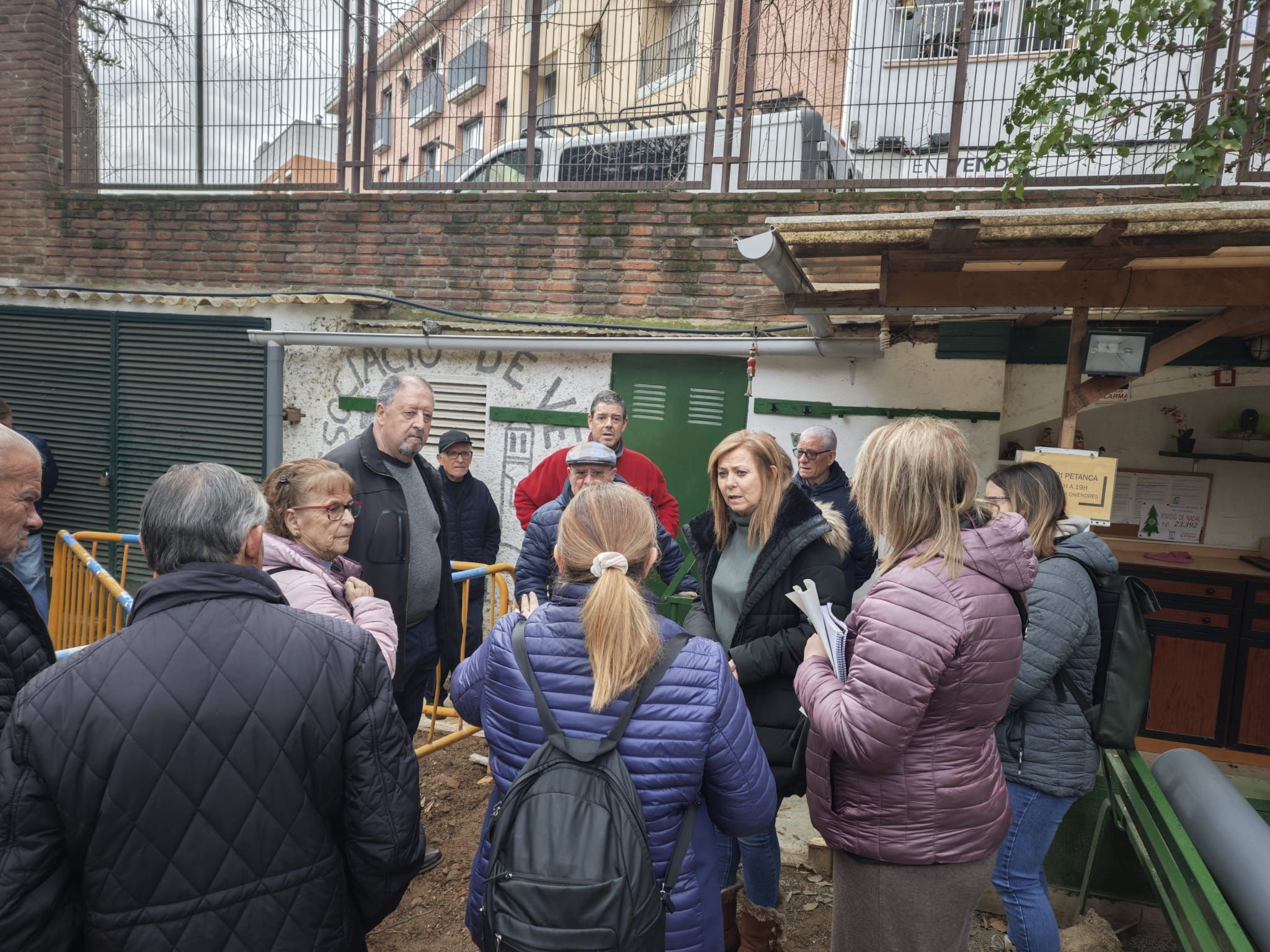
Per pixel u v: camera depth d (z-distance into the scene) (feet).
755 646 8.43
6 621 5.61
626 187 19.63
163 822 4.89
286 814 5.18
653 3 20.62
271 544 7.80
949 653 5.87
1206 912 7.64
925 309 13.21
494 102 21.76
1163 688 16.99
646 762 5.32
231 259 22.31
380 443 10.84
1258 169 16.20
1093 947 9.32
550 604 5.92
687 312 19.26
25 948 4.84
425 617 11.41
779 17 18.31
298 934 5.22
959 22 18.79
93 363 23.20
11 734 4.86
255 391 21.77
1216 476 18.39
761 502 8.86
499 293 20.44
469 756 14.99
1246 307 11.93
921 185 17.76
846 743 6.07
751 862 9.10
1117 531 19.03
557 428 19.77
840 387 17.74
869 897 6.54
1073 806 10.59
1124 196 16.44
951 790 6.26
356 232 21.38
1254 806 9.76
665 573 12.61
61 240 23.65
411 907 10.78
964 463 6.29
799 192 18.39
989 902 10.97
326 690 5.35
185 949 4.93
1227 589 16.48
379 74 21.59
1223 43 13.37
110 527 23.36
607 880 4.85
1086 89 17.94
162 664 5.01
